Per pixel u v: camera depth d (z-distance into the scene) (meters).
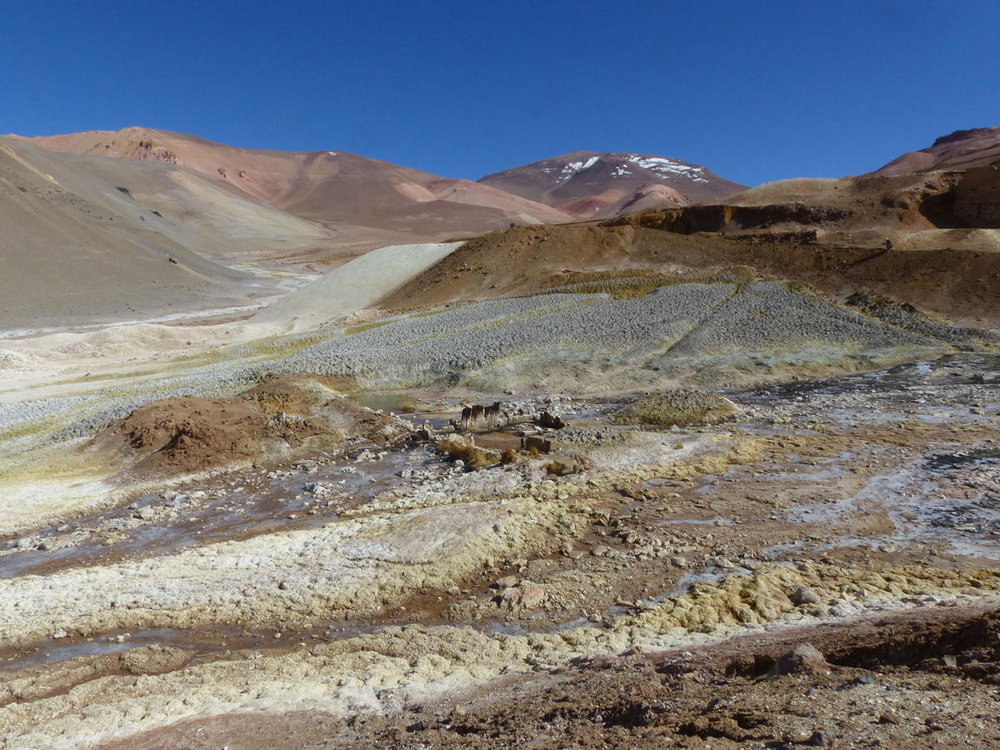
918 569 13.72
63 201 111.88
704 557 15.10
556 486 19.89
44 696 10.85
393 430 29.31
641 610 12.87
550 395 36.16
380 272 74.12
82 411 32.50
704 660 9.25
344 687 10.20
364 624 13.17
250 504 21.20
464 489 20.52
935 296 47.00
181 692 10.27
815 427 25.81
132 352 55.06
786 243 60.84
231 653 12.04
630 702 7.48
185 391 35.72
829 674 7.36
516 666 10.83
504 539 16.23
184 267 113.44
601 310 49.22
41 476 24.50
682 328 44.41
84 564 16.81
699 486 19.86
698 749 5.48
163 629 13.09
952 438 23.41
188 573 15.15
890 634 8.64
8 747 8.98
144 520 20.00
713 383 36.47
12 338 64.69
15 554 17.62
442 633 12.19
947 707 5.80
